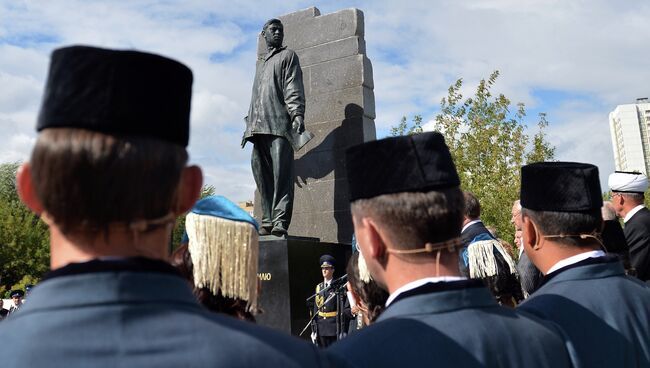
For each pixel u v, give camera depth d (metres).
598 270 2.29
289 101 9.96
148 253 1.14
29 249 38.28
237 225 2.52
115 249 1.12
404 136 1.76
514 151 21.55
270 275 9.04
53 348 0.98
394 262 1.76
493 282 3.99
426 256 1.73
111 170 1.06
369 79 11.71
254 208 11.66
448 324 1.60
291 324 8.84
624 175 5.25
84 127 1.07
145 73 1.12
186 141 1.21
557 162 2.52
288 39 12.42
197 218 2.48
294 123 9.91
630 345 2.13
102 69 1.09
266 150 10.16
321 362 1.16
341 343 1.64
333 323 8.92
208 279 2.44
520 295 4.12
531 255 2.48
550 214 2.35
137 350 1.00
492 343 1.61
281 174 9.85
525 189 2.47
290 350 1.13
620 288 2.27
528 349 1.67
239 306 2.50
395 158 1.74
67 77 1.09
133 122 1.09
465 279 1.74
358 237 1.84
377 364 1.52
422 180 1.71
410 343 1.55
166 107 1.14
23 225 39.09
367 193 1.78
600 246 2.40
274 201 9.90
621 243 3.75
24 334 1.00
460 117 22.39
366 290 2.77
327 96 11.78
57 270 1.06
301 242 9.45
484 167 21.69
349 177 1.86
